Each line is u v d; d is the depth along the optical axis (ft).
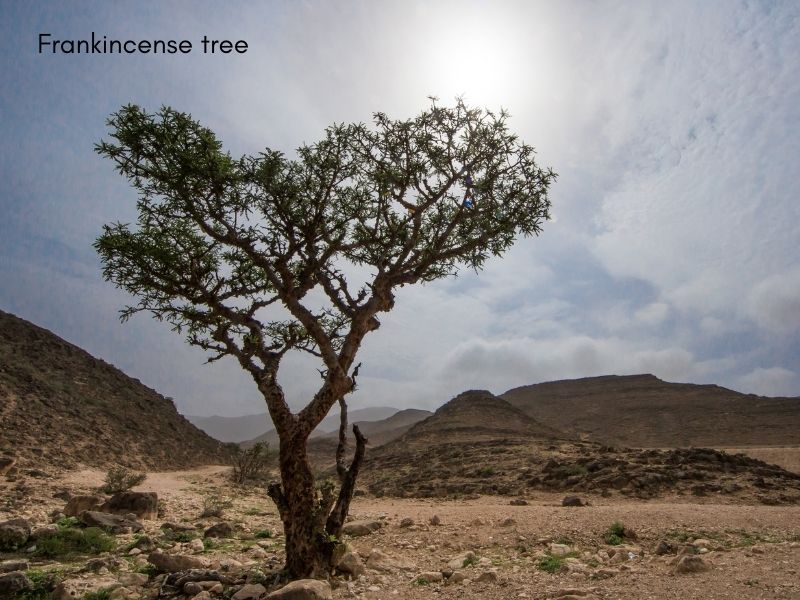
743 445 252.42
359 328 33.27
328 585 26.32
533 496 87.61
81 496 52.19
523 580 30.73
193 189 32.50
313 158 35.12
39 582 27.94
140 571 32.07
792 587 26.07
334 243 35.35
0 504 57.98
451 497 93.25
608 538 43.42
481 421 225.76
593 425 363.15
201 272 34.81
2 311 203.51
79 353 210.18
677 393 435.12
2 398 135.95
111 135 31.37
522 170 38.52
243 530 49.60
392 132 36.73
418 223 36.70
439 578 32.04
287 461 30.73
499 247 39.32
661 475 86.12
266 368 32.94
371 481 130.11
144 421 182.80
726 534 44.55
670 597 25.31
